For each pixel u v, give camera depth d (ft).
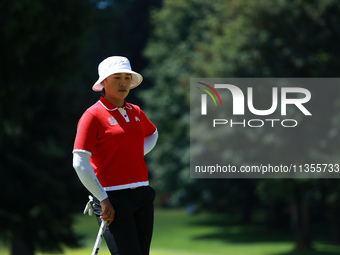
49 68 165.68
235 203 422.82
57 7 160.56
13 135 203.62
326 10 254.68
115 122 44.57
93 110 44.45
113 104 45.47
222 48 272.72
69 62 169.07
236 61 259.39
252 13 261.44
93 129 43.83
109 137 44.11
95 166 44.96
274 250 319.27
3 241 197.67
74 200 209.77
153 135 49.75
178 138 409.08
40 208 195.52
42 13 154.71
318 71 250.78
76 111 218.38
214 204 443.32
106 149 44.32
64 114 215.31
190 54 383.86
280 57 256.52
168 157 408.67
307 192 300.20
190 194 412.16
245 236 389.19
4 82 159.94
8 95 165.17
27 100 205.36
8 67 159.43
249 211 462.60
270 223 420.36
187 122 348.18
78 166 42.96
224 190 390.01
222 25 304.71
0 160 200.34
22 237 194.90
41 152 211.41
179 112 400.67
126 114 45.52
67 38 164.55
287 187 271.08
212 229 434.71
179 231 431.02
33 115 210.59
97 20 215.10
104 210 43.16
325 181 256.73
